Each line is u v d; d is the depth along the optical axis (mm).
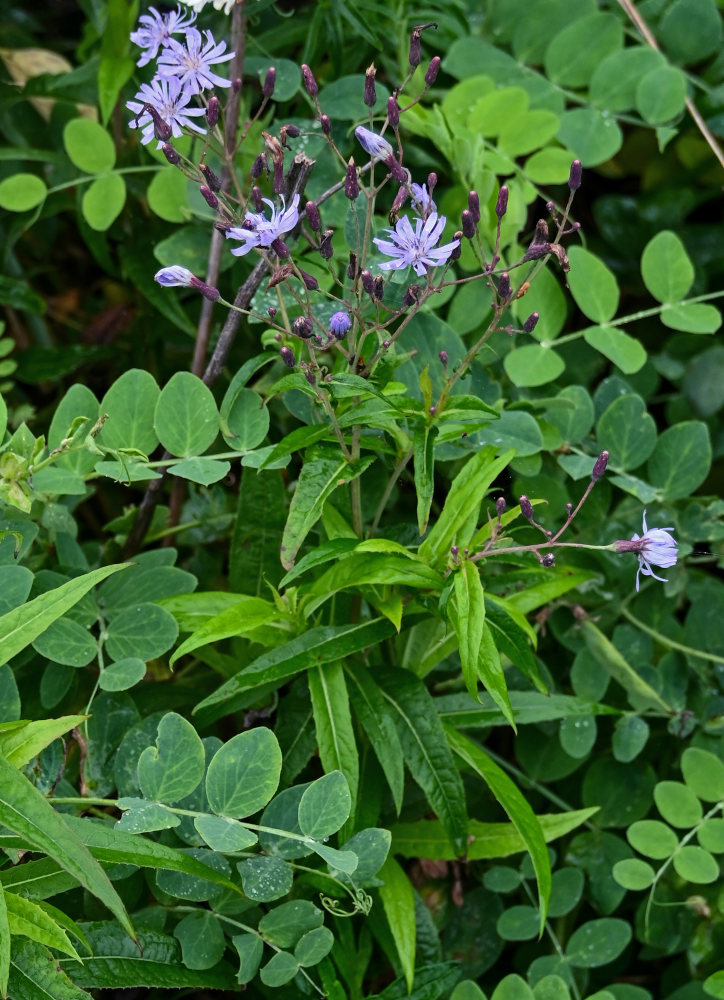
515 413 988
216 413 932
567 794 1037
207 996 1010
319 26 1049
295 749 942
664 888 1010
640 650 1028
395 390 915
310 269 1006
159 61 897
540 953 1014
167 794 875
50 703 935
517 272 1021
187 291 1071
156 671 1002
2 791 820
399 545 899
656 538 885
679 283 1033
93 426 924
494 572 1006
